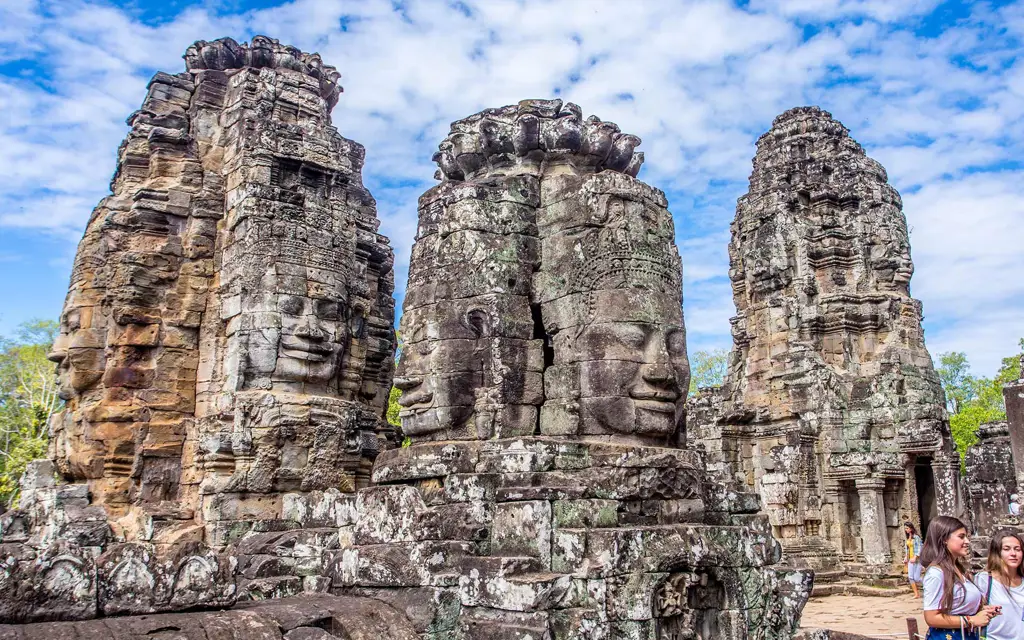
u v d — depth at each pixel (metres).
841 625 15.65
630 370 9.00
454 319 9.40
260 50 16.17
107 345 14.51
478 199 9.67
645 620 7.37
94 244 15.16
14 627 5.81
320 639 6.88
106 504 13.79
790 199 26.41
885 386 23.95
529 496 7.88
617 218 9.49
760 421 25.23
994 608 6.53
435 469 8.70
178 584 6.73
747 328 26.70
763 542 8.82
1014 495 22.31
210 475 12.95
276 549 10.03
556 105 10.39
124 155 15.85
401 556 8.09
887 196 26.58
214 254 15.24
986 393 49.03
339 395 15.27
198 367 14.84
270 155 14.51
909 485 23.31
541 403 9.36
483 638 7.26
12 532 13.27
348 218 15.14
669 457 8.54
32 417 34.31
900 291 25.88
